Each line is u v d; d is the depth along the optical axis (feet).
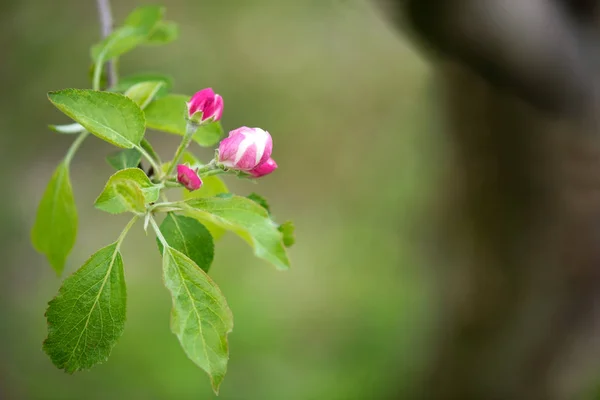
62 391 21.40
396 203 31.73
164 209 5.19
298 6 33.60
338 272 29.91
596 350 16.39
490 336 17.42
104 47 7.10
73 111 5.16
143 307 25.59
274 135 34.45
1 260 23.95
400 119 33.81
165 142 30.09
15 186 25.44
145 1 28.27
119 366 22.67
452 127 16.47
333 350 25.73
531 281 16.31
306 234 32.30
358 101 35.22
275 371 24.27
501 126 15.11
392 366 24.14
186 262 4.87
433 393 19.49
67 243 6.73
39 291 24.38
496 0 11.09
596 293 15.84
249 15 32.96
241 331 25.85
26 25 24.03
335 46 35.01
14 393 20.93
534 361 16.90
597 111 12.96
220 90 31.89
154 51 29.58
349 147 34.71
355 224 32.22
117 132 5.25
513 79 12.32
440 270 19.03
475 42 11.57
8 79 24.31
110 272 4.91
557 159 14.71
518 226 16.03
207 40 31.73
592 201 14.89
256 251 5.31
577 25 12.76
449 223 18.07
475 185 16.56
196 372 23.07
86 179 29.12
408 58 34.86
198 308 4.84
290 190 34.45
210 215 5.39
